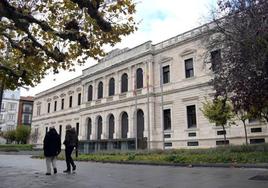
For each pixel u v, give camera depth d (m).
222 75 16.66
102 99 45.16
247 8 14.21
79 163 21.02
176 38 35.75
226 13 16.56
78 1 8.58
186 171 13.56
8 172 13.32
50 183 9.53
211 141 30.38
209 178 10.67
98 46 11.82
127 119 40.69
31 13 11.16
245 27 13.95
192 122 32.94
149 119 36.25
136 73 39.72
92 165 18.64
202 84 31.73
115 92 42.66
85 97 49.50
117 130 41.16
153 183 9.62
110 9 10.76
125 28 11.40
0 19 11.38
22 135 63.03
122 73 42.22
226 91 16.44
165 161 18.22
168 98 35.53
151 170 14.38
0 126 86.56
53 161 12.79
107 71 44.94
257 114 17.16
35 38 11.86
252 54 13.42
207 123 30.97
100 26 9.05
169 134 34.59
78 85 53.16
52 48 12.12
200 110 29.52
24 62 14.14
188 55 34.03
